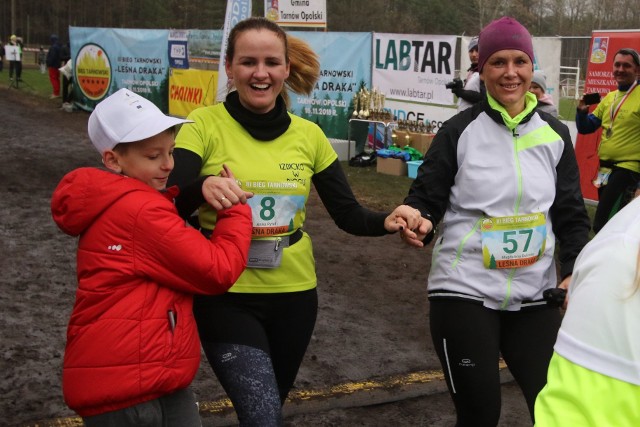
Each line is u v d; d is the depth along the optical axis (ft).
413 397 13.78
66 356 7.63
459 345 9.11
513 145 9.27
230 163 9.12
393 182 34.04
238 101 9.32
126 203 7.41
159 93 52.65
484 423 9.20
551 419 4.09
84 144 43.60
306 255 9.52
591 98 22.67
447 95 34.78
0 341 14.99
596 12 135.33
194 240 7.57
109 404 7.47
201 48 48.19
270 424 8.26
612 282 4.05
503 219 9.21
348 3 149.28
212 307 8.96
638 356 3.90
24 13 194.90
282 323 9.40
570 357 4.11
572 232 9.43
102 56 56.70
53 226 24.85
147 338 7.42
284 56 9.16
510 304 9.23
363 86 38.47
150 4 181.47
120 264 7.41
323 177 9.80
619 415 3.93
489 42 9.18
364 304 18.57
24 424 11.83
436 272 9.53
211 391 13.34
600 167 22.94
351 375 14.26
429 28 158.61
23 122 52.34
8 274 19.52
